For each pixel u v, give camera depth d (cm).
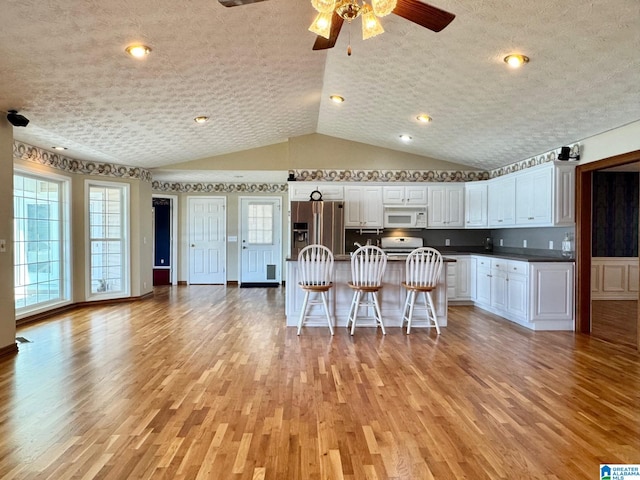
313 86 461
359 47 357
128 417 257
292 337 451
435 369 347
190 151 645
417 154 698
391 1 202
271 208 930
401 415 261
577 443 227
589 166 466
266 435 235
